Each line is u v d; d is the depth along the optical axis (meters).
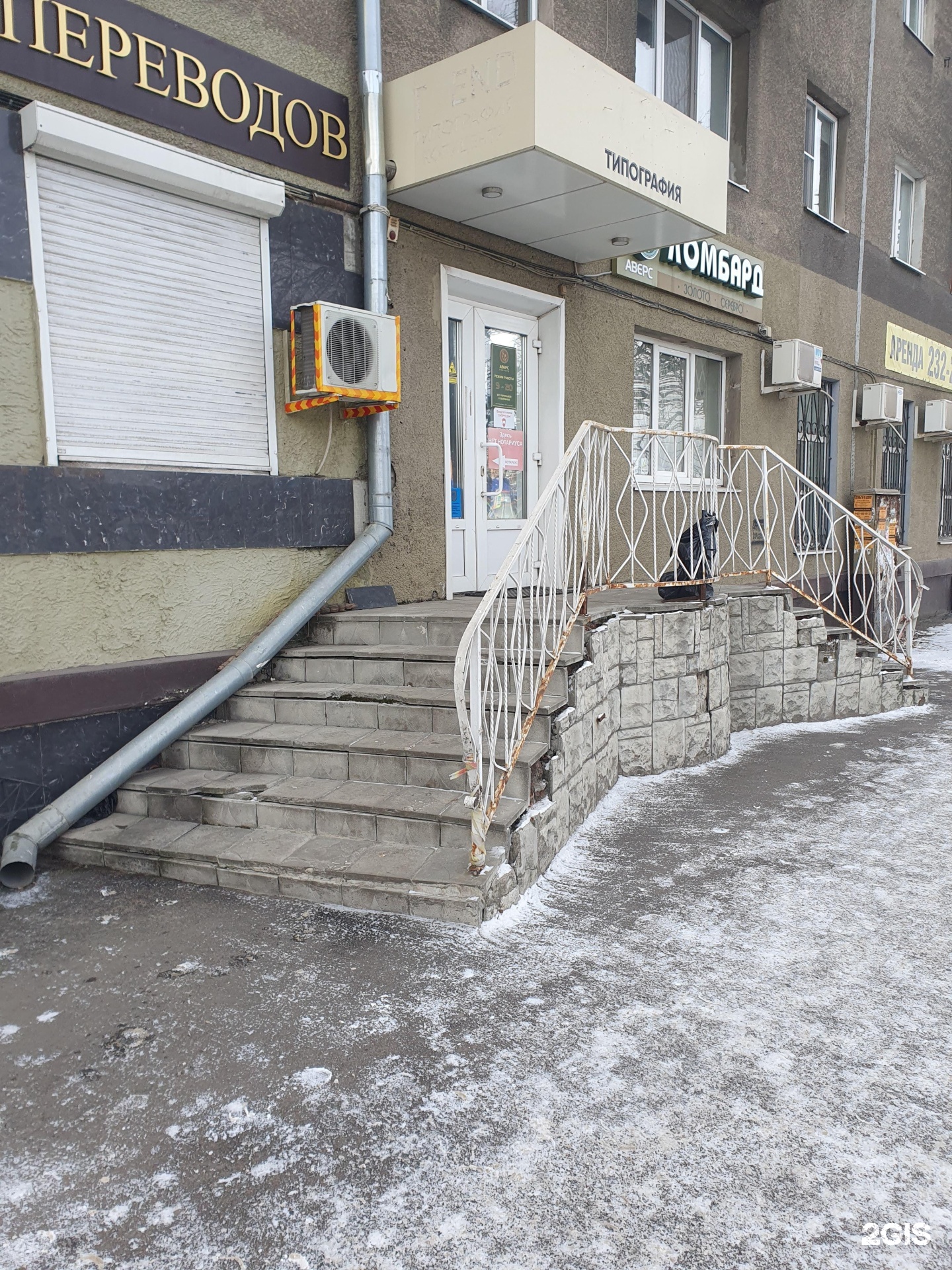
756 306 9.41
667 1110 2.42
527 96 4.96
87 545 4.43
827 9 10.25
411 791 4.09
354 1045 2.72
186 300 4.86
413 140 5.51
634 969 3.16
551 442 7.37
